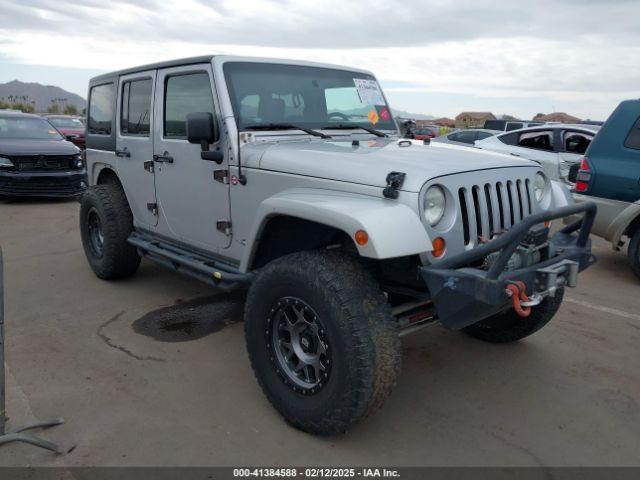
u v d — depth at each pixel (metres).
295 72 4.01
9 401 3.24
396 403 3.34
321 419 2.80
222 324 4.47
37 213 9.11
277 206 2.93
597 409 3.30
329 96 4.13
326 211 2.68
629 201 5.64
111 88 4.98
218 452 2.81
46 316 4.59
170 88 4.12
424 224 2.71
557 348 4.13
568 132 9.20
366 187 2.81
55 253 6.56
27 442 2.76
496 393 3.47
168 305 4.88
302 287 2.75
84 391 3.38
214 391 3.42
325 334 2.71
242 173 3.47
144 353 3.93
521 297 2.63
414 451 2.86
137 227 4.91
